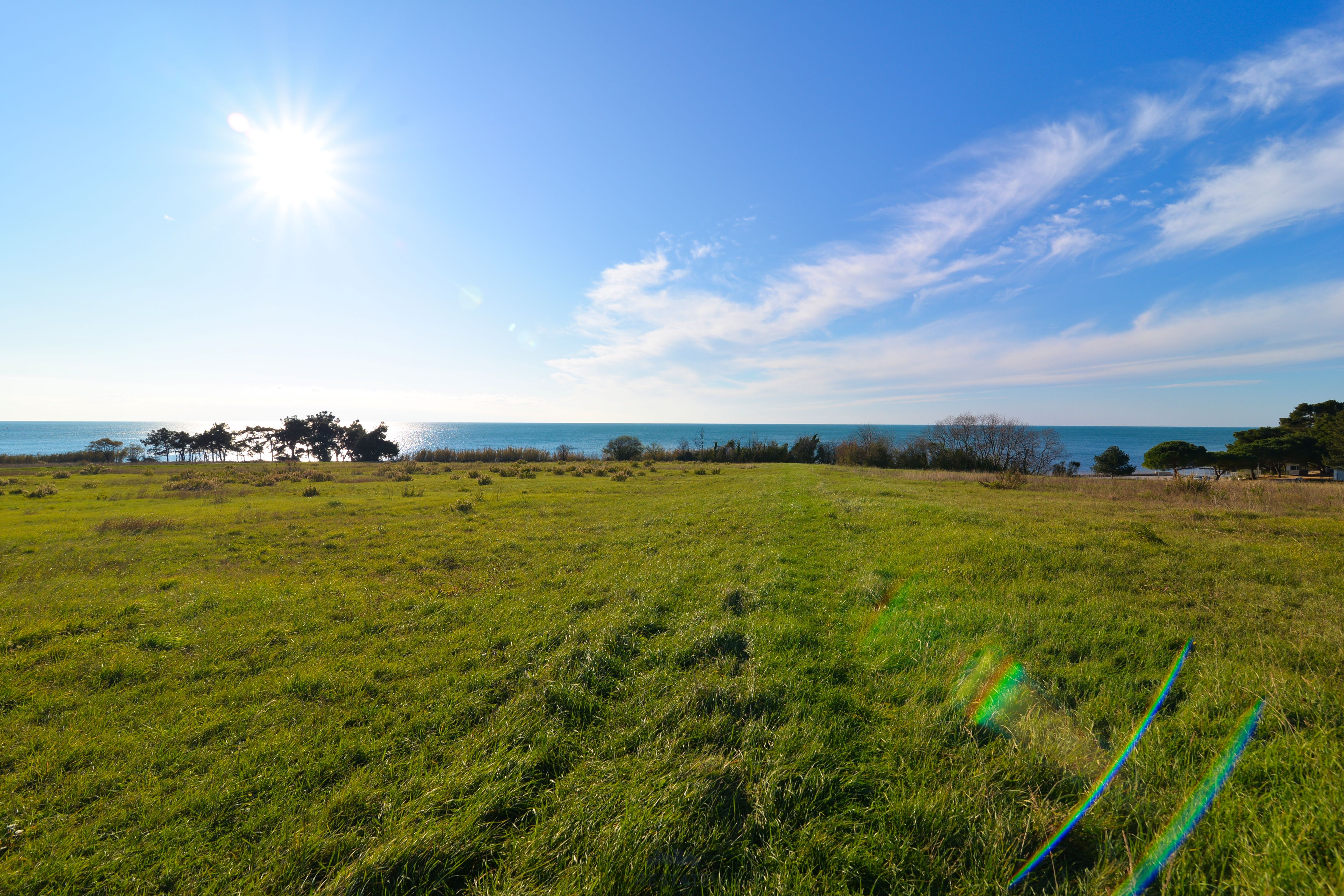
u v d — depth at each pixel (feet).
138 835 10.68
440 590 29.58
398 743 13.94
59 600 28.58
